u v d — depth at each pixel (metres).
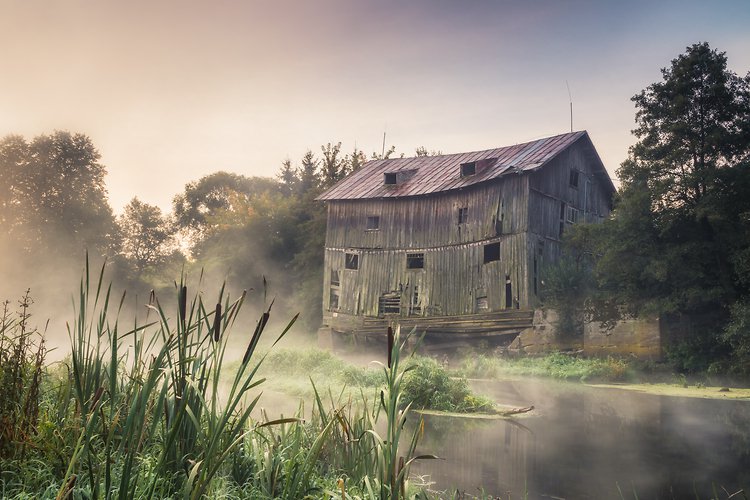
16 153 58.62
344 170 56.72
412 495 3.90
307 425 6.03
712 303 23.11
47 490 3.46
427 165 37.44
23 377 4.73
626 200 23.86
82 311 4.18
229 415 3.47
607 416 12.33
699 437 9.77
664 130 23.86
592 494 6.16
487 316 29.88
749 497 6.09
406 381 13.34
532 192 29.77
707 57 23.42
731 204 22.22
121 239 61.28
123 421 4.02
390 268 34.56
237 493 4.06
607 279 24.23
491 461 7.66
